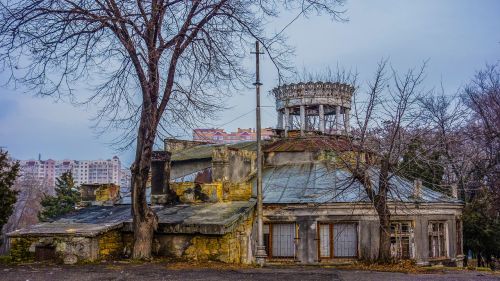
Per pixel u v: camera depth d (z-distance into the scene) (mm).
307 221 24344
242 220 20609
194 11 17281
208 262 17766
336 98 31125
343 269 16578
